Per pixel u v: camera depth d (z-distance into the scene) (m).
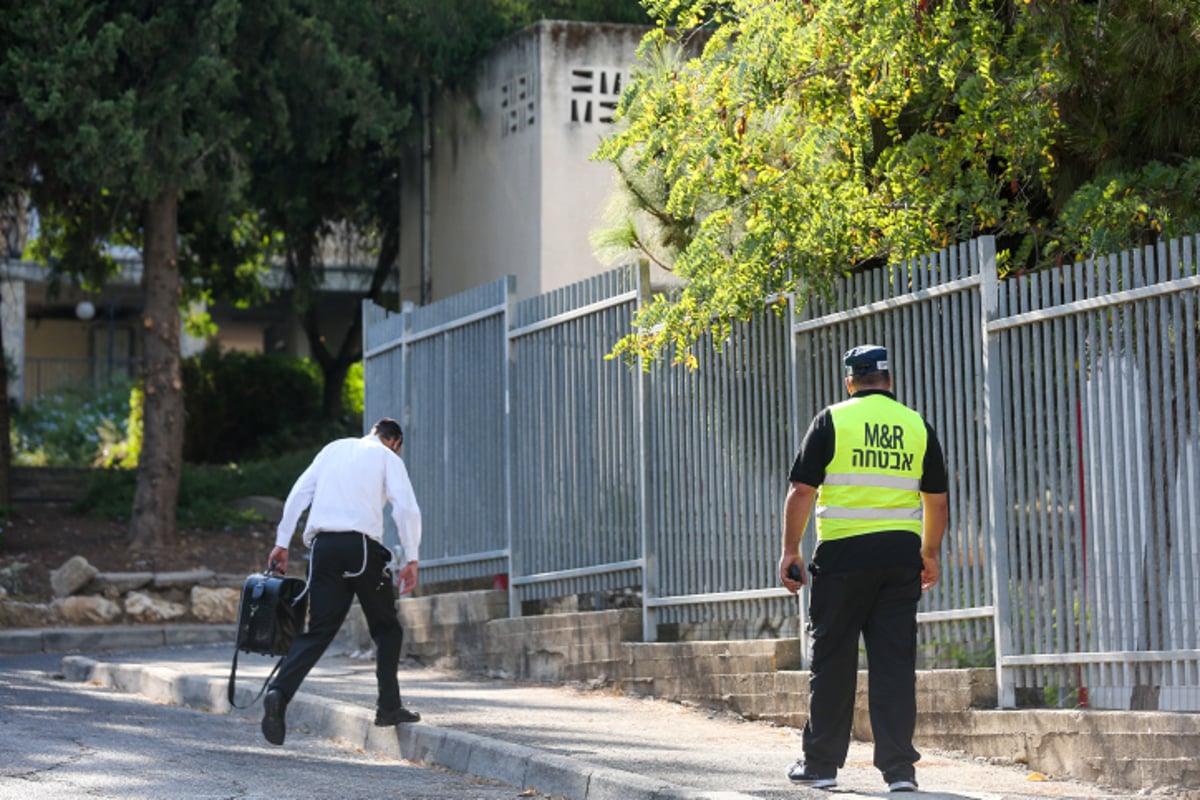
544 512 38.59
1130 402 23.92
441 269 68.38
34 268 115.75
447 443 43.34
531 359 39.22
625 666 34.72
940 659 28.12
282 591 28.45
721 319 30.33
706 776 23.80
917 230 28.81
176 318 66.44
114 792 23.31
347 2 66.75
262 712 33.50
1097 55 29.20
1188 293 22.95
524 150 61.25
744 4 30.22
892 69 28.66
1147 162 30.33
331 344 126.69
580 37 60.53
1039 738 24.61
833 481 22.47
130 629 55.34
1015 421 25.84
